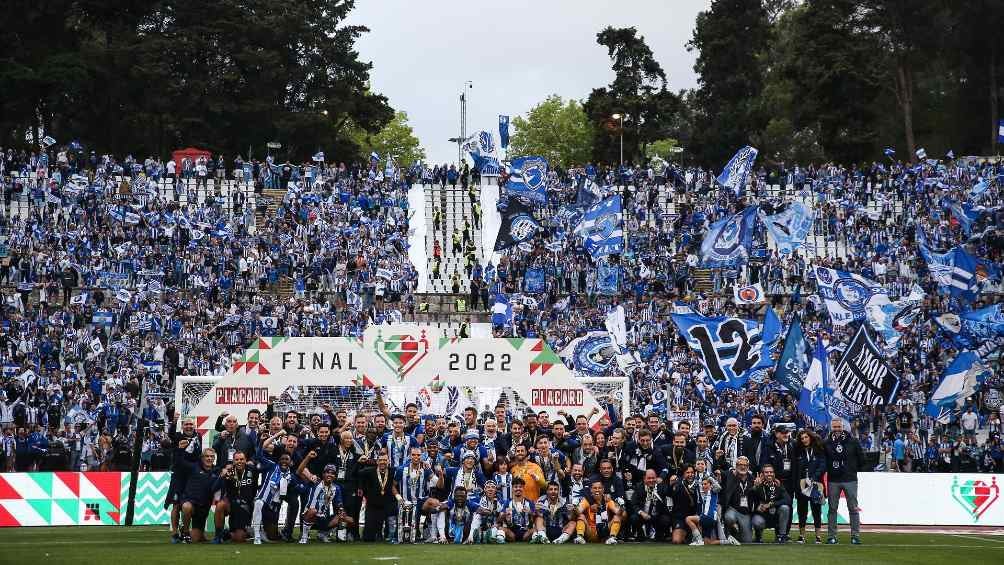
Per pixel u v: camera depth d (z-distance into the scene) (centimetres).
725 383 4559
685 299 6894
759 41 13012
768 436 3138
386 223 8012
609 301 7106
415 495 2986
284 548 2728
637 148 13312
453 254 7900
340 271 7250
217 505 2944
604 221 7031
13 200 7875
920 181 8544
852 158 11900
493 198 8638
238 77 11019
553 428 3141
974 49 11762
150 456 4578
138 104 10675
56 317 6281
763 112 12862
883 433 5522
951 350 6238
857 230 8106
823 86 11800
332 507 3034
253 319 6488
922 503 4212
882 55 12244
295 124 11181
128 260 7019
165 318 6306
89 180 7919
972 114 12200
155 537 3159
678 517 2986
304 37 11512
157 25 11125
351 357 3650
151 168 8519
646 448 3045
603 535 3005
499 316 6372
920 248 7112
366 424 3067
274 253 7450
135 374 5569
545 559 2445
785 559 2506
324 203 8062
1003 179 8488
